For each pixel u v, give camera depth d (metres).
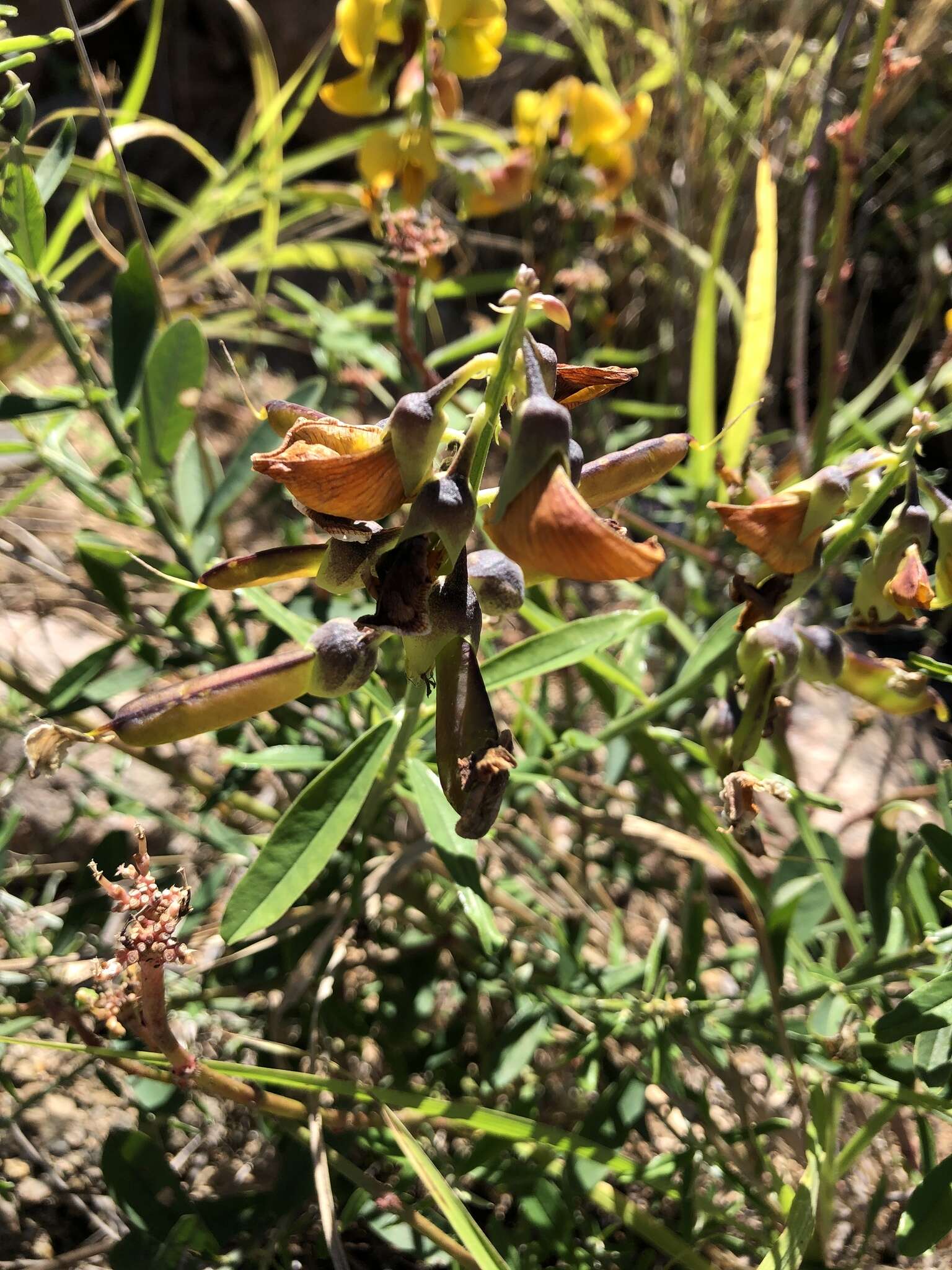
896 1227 0.23
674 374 0.43
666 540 0.32
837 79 0.38
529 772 0.23
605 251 0.38
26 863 0.26
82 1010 0.18
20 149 0.19
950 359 0.23
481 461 0.12
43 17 0.45
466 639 0.13
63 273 0.29
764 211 0.26
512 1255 0.19
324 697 0.15
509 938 0.25
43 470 0.32
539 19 0.48
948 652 0.37
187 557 0.22
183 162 0.46
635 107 0.32
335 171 0.48
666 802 0.30
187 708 0.15
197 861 0.27
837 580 0.34
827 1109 0.19
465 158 0.37
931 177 0.44
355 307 0.36
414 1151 0.17
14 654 0.27
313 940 0.22
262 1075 0.17
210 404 0.38
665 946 0.23
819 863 0.21
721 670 0.23
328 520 0.13
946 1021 0.17
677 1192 0.19
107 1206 0.21
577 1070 0.23
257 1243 0.19
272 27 0.46
